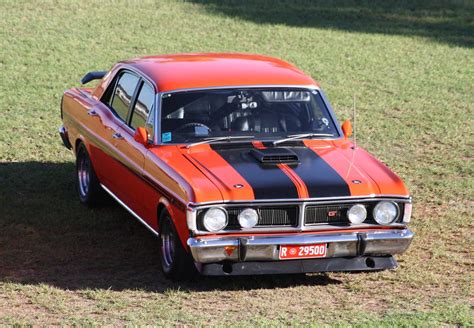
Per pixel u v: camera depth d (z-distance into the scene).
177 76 19.39
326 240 16.59
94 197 21.80
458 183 24.66
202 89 19.05
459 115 32.75
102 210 21.95
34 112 30.95
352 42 45.25
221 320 15.31
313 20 50.34
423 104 34.19
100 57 39.44
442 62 42.00
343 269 17.05
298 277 17.88
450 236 20.50
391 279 17.73
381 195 16.91
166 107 18.72
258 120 18.81
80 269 18.19
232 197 16.23
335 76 38.12
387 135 29.77
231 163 17.38
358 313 15.73
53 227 20.62
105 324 15.09
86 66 37.72
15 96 32.72
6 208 21.73
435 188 24.20
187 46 42.38
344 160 17.94
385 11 54.06
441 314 15.52
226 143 18.33
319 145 18.67
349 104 33.66
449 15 53.94
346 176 17.17
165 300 16.36
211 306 16.08
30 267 18.23
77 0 51.53
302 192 16.50
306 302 16.41
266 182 16.64
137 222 21.16
